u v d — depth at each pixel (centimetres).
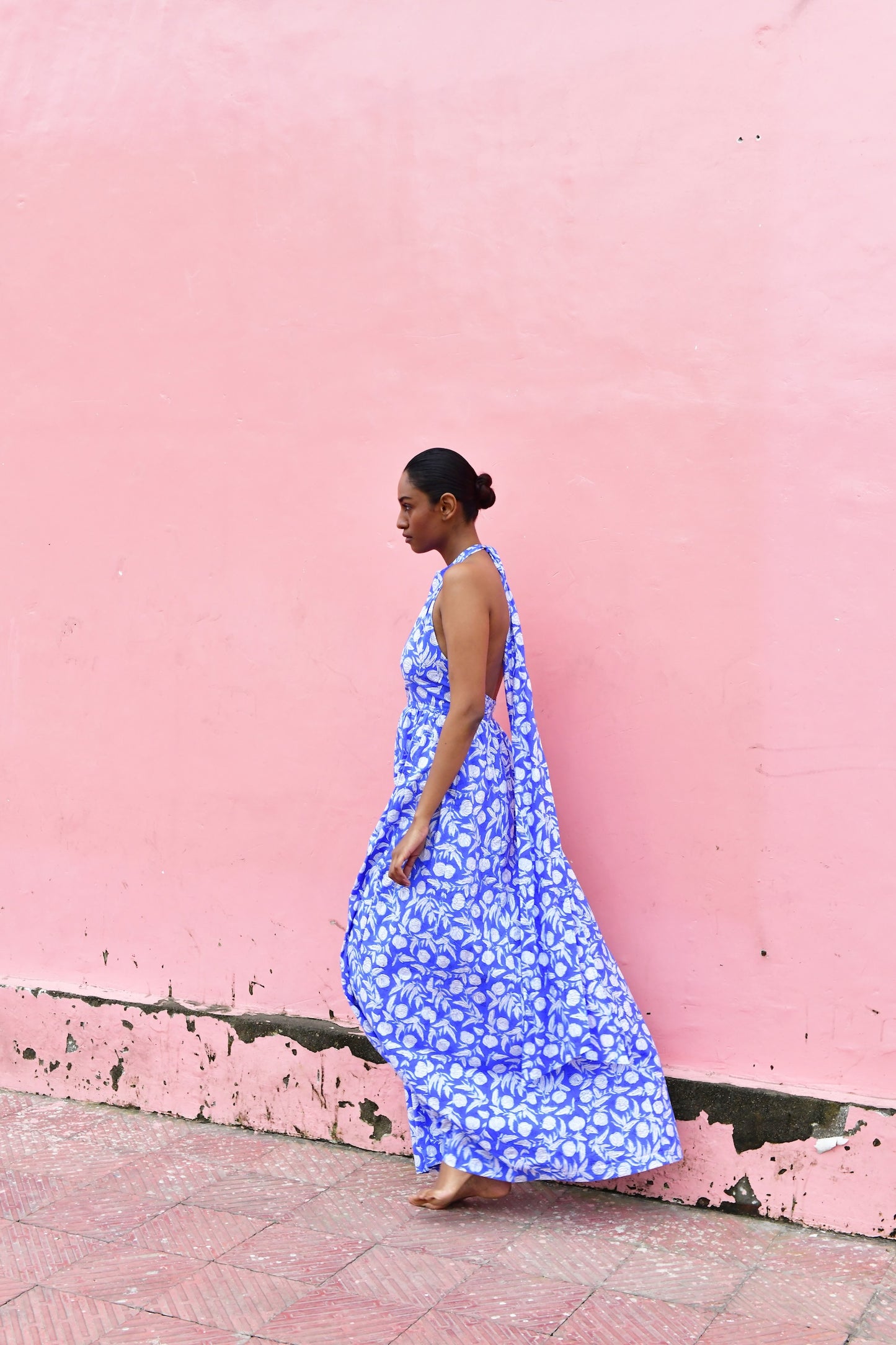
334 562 347
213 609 363
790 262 293
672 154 304
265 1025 351
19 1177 322
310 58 345
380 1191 312
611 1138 291
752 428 298
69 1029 378
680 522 305
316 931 351
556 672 319
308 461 349
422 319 333
